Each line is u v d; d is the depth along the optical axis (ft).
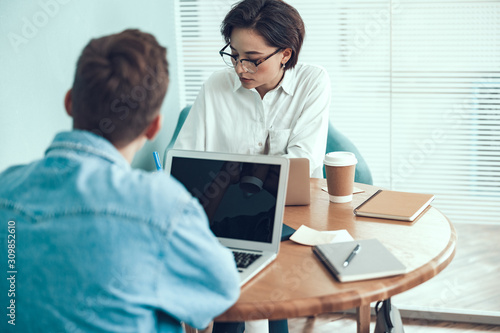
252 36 5.44
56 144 2.44
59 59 6.13
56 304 2.25
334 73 9.66
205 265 2.45
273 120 6.47
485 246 9.21
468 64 9.01
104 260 2.20
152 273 2.29
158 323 2.59
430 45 9.10
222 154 4.19
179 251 2.34
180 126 8.60
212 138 6.66
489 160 9.29
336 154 5.09
